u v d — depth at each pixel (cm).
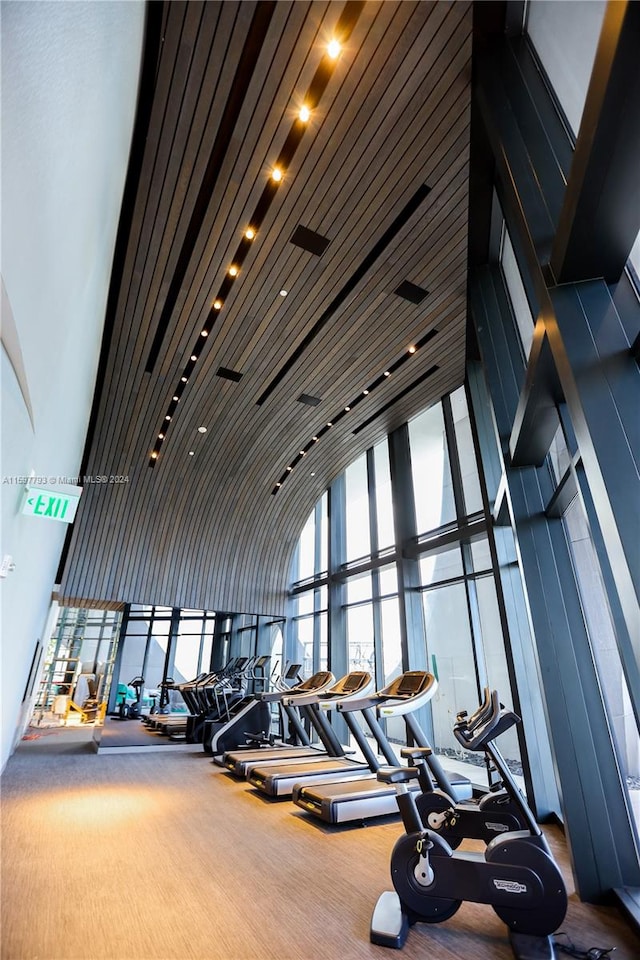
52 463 326
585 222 183
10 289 116
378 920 231
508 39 323
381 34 337
